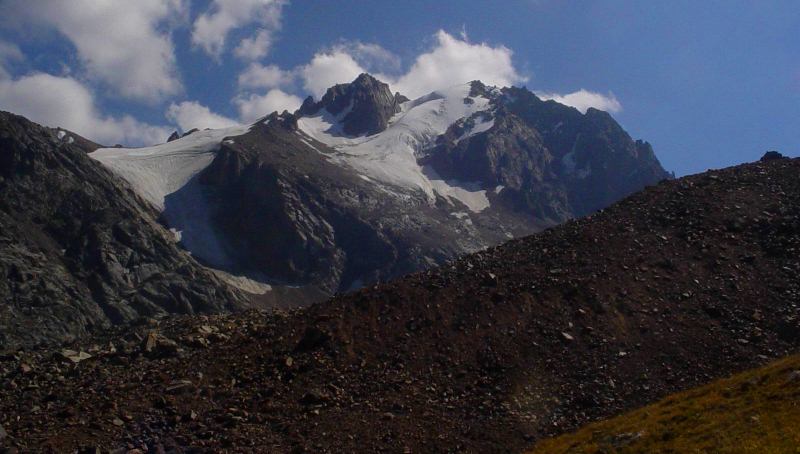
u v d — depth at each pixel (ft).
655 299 189.67
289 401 162.09
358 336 186.60
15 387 167.43
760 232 212.84
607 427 138.00
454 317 190.39
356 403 161.17
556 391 161.27
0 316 561.84
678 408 135.44
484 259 223.30
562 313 187.11
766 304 182.19
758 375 138.00
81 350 195.21
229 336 197.36
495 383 165.68
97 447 140.05
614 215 238.07
